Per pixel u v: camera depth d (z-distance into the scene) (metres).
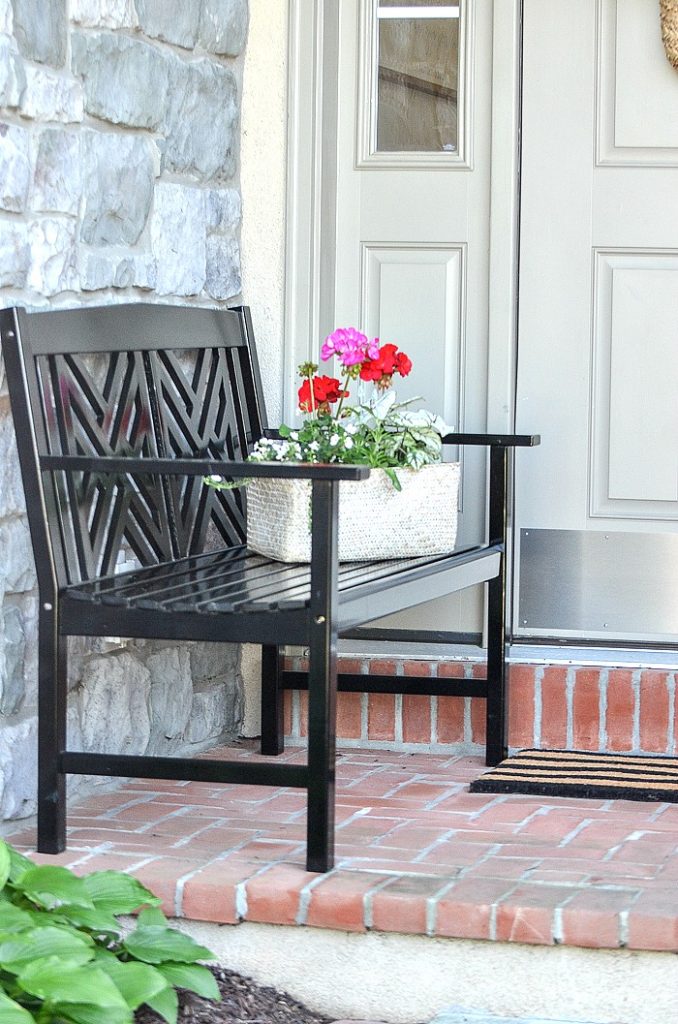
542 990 2.67
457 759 4.09
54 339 3.10
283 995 2.79
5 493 3.15
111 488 3.31
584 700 4.05
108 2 3.47
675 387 4.19
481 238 4.26
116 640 3.63
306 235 4.27
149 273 3.71
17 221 3.15
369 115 4.31
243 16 4.15
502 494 4.00
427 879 2.82
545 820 3.35
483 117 4.23
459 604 4.25
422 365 4.32
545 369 4.25
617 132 4.17
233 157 4.16
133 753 3.71
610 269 4.21
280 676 4.09
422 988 2.72
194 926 2.83
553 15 4.18
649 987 2.62
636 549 4.23
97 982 2.29
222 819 3.35
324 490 2.80
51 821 3.01
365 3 4.28
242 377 4.09
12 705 3.19
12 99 3.09
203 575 3.31
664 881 2.81
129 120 3.58
